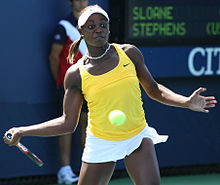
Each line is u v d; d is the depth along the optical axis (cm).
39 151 2292
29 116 2264
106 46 1426
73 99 1437
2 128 2231
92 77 1398
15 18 2205
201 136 2445
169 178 2406
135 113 1431
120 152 1445
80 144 2330
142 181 1412
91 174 1472
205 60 2342
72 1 2194
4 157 2253
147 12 2234
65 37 2198
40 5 2233
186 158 2439
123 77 1395
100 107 1410
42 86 2275
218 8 2333
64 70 2214
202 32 2325
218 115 2450
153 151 1447
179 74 2317
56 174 2338
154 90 1504
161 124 2386
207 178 2420
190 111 2422
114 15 2242
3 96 2225
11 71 2227
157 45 2269
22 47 2230
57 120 1448
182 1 2278
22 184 2305
